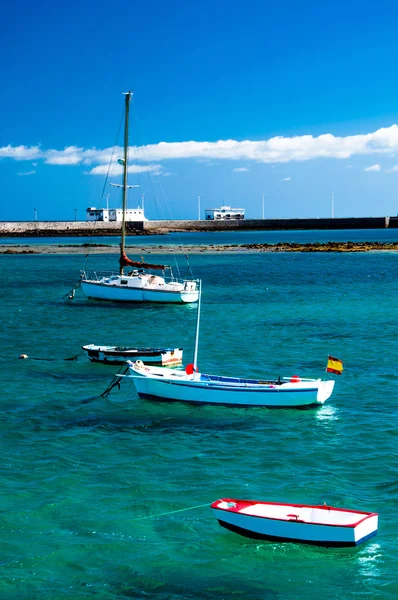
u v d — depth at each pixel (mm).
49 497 21328
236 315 58281
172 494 21625
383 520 19844
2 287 81438
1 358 40875
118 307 63094
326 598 16422
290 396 30047
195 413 29734
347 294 72188
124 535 19172
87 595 16531
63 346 44844
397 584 16906
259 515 18766
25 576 17219
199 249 148625
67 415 29547
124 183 67125
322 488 21906
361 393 32969
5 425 28062
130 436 26891
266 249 147375
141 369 32156
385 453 24922
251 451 25234
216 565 17734
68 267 109875
